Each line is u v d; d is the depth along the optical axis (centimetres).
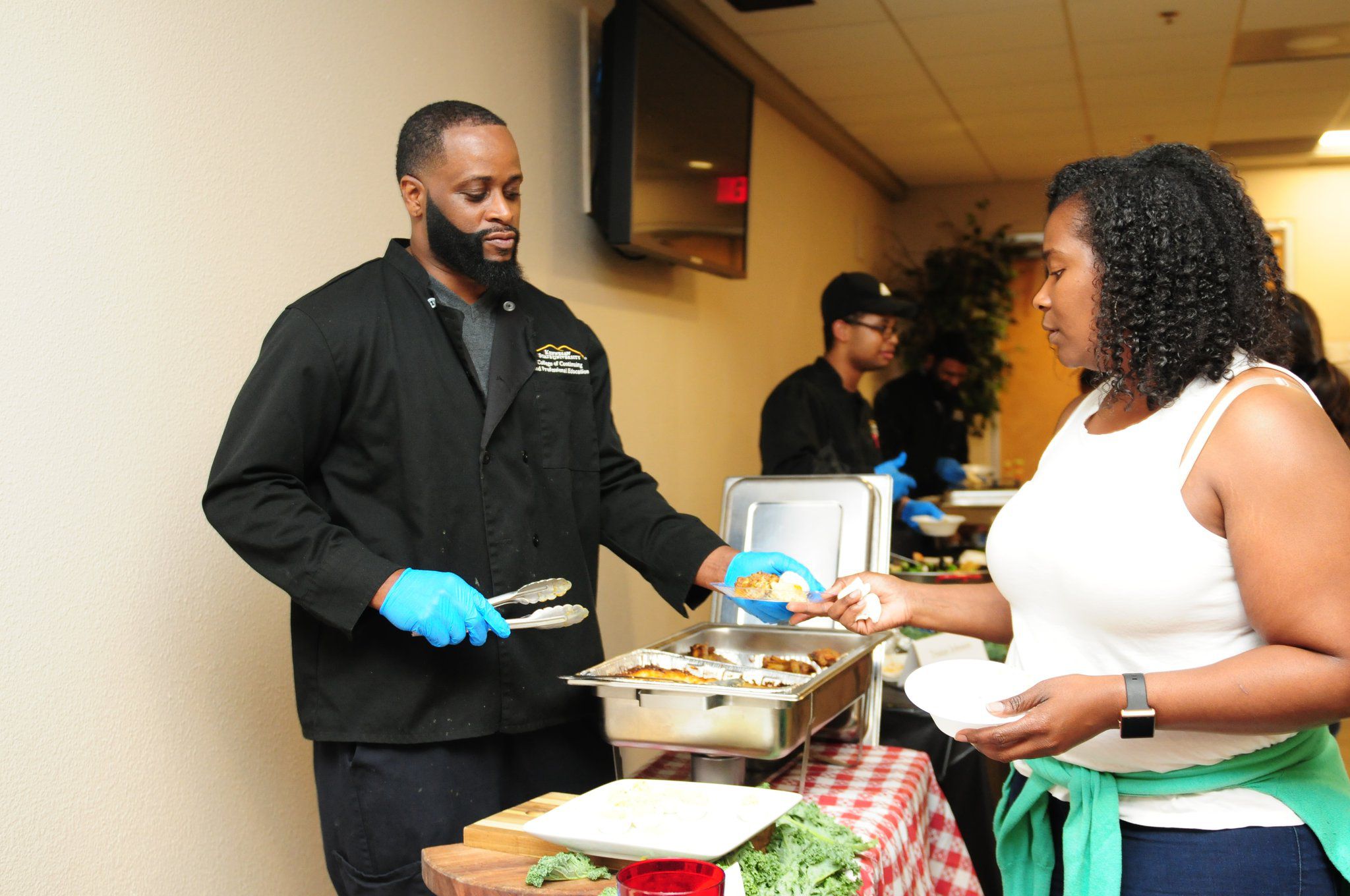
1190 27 400
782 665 183
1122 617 116
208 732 182
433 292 171
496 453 170
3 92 151
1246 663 104
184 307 179
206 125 184
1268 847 114
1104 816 121
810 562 226
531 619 151
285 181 201
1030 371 705
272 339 157
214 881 181
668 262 329
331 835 164
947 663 135
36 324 155
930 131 550
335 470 162
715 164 350
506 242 167
